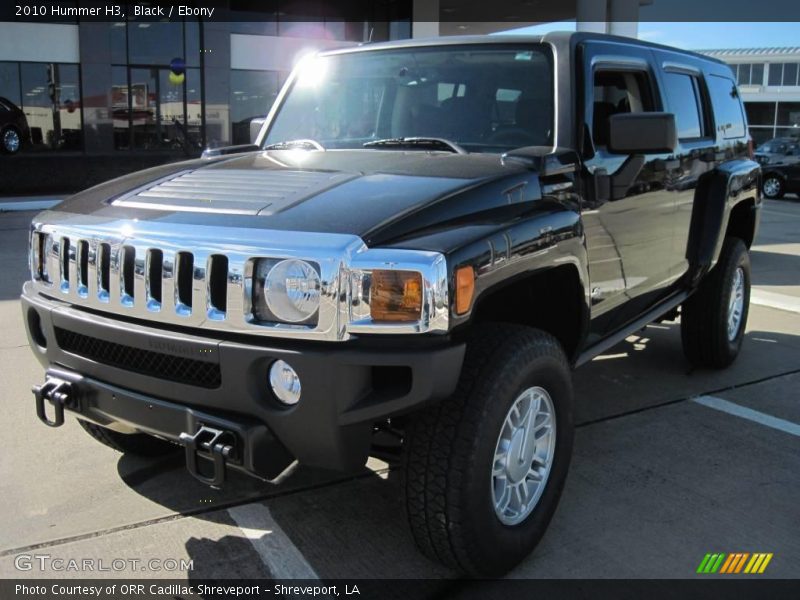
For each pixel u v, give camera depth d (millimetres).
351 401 2355
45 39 21703
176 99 23406
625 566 2955
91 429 3561
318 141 3938
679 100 4602
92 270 2773
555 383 2918
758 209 5699
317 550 3031
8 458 3793
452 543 2600
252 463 2443
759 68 42719
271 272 2385
